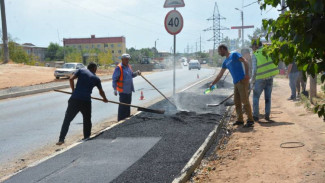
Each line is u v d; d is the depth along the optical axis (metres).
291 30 2.44
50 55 115.12
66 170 4.34
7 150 6.13
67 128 6.12
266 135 5.86
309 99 9.10
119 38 123.56
